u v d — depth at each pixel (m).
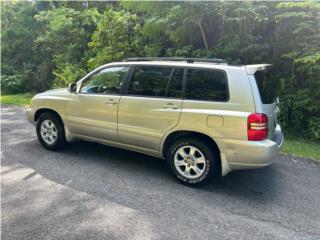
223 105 3.91
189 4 7.42
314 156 5.70
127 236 3.09
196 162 4.18
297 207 3.77
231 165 3.94
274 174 4.80
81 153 5.48
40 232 3.13
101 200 3.80
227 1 7.25
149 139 4.48
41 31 14.70
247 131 3.75
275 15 7.15
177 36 8.26
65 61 12.81
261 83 4.08
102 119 4.88
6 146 5.86
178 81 4.25
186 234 3.15
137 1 8.45
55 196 3.88
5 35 14.92
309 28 6.69
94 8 12.77
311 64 6.58
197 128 4.05
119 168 4.85
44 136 5.62
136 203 3.75
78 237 3.06
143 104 4.45
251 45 7.18
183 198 3.91
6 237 3.04
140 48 9.73
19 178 4.40
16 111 9.88
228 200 3.90
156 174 4.64
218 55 7.66
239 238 3.11
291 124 7.27
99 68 5.01
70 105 5.22
